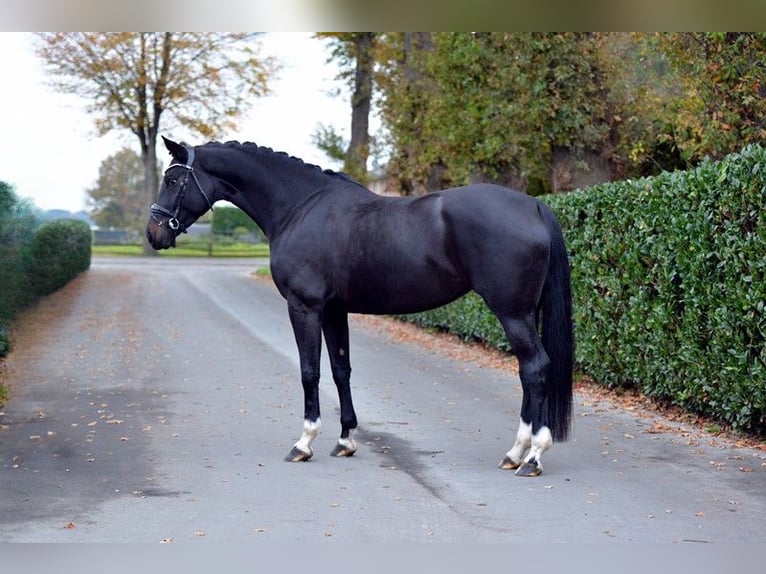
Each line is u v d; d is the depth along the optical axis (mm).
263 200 7340
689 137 11961
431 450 7477
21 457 7211
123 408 9336
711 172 7844
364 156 22641
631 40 13438
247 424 8562
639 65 13898
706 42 9812
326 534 5203
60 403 9594
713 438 7820
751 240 7316
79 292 23234
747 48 9492
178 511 5691
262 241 58844
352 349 14438
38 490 6215
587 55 13438
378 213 6766
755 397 7445
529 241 6234
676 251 8430
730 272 7625
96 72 32750
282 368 12062
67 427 8383
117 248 50125
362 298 6836
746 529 5227
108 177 73125
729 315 7633
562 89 13820
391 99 19656
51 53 32438
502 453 7352
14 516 5590
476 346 14680
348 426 7266
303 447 7098
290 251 7035
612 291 9750
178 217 7402
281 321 17938
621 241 9617
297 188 7238
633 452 7309
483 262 6273
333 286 6926
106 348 14016
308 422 7125
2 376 11305
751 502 5797
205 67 33594
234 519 5512
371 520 5480
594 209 10203
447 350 14344
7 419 8742
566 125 13617
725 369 7746
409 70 19531
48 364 12367
